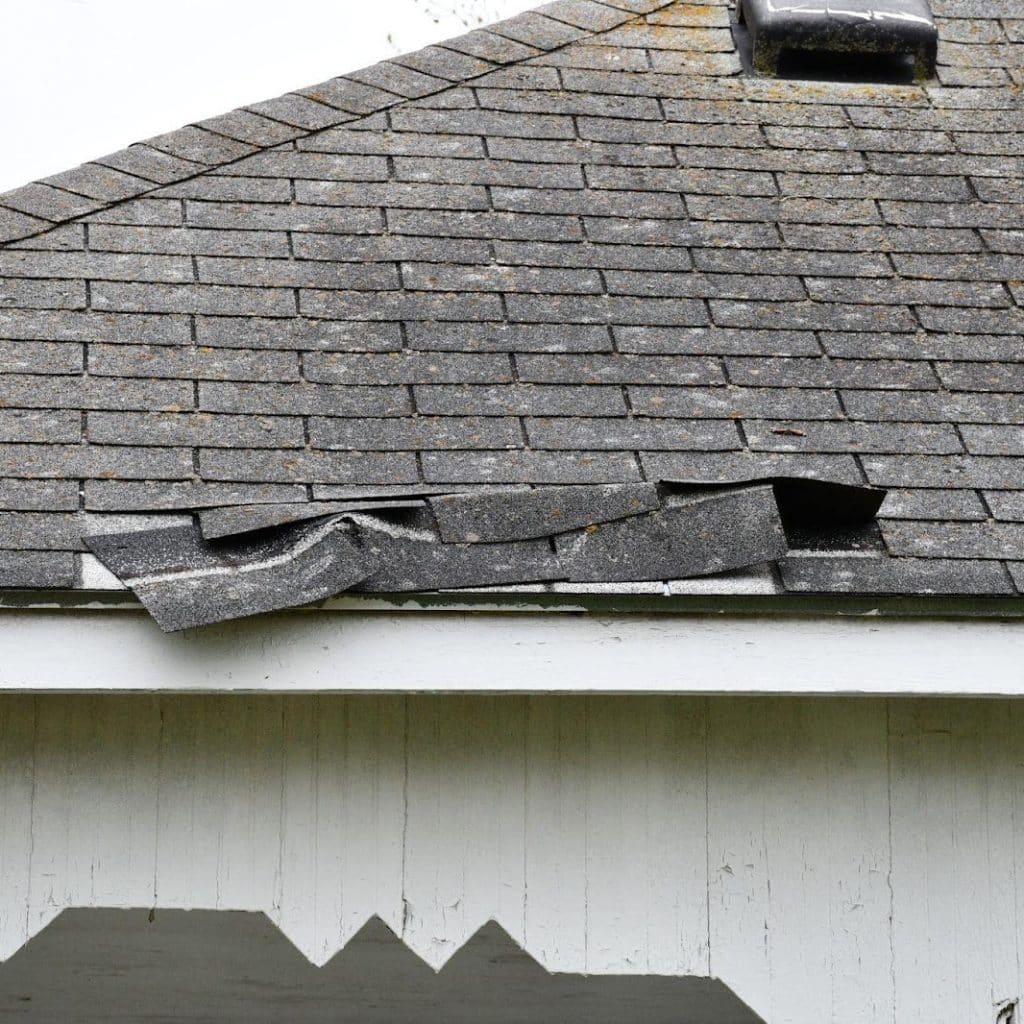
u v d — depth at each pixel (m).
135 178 17.03
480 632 12.67
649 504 13.10
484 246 16.70
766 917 14.23
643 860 14.18
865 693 12.93
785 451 14.24
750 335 15.71
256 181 17.31
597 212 17.39
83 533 12.53
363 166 17.73
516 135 18.55
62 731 13.83
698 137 18.89
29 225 16.12
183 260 16.00
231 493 13.19
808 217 17.62
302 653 12.52
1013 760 14.60
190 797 13.87
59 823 13.72
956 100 20.08
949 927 14.36
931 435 14.55
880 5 20.55
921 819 14.46
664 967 14.09
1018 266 17.02
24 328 14.76
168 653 12.42
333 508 12.84
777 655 12.86
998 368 15.49
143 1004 20.53
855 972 14.24
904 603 12.83
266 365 14.76
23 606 12.15
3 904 13.57
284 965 20.73
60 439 13.49
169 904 13.72
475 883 14.02
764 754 14.41
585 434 14.26
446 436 14.11
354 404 14.40
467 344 15.28
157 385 14.30
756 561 12.66
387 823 14.02
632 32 20.78
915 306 16.31
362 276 16.08
